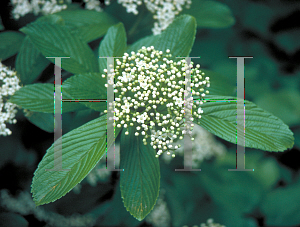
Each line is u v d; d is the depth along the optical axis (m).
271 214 0.88
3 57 0.73
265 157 1.03
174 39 0.66
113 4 0.80
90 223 0.89
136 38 0.79
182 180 0.93
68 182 0.60
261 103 1.09
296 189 0.90
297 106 1.07
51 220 0.90
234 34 1.18
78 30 0.75
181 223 0.88
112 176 0.88
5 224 0.78
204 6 0.79
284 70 1.27
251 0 1.22
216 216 0.89
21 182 0.83
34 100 0.65
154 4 0.78
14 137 0.78
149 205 0.62
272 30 1.24
